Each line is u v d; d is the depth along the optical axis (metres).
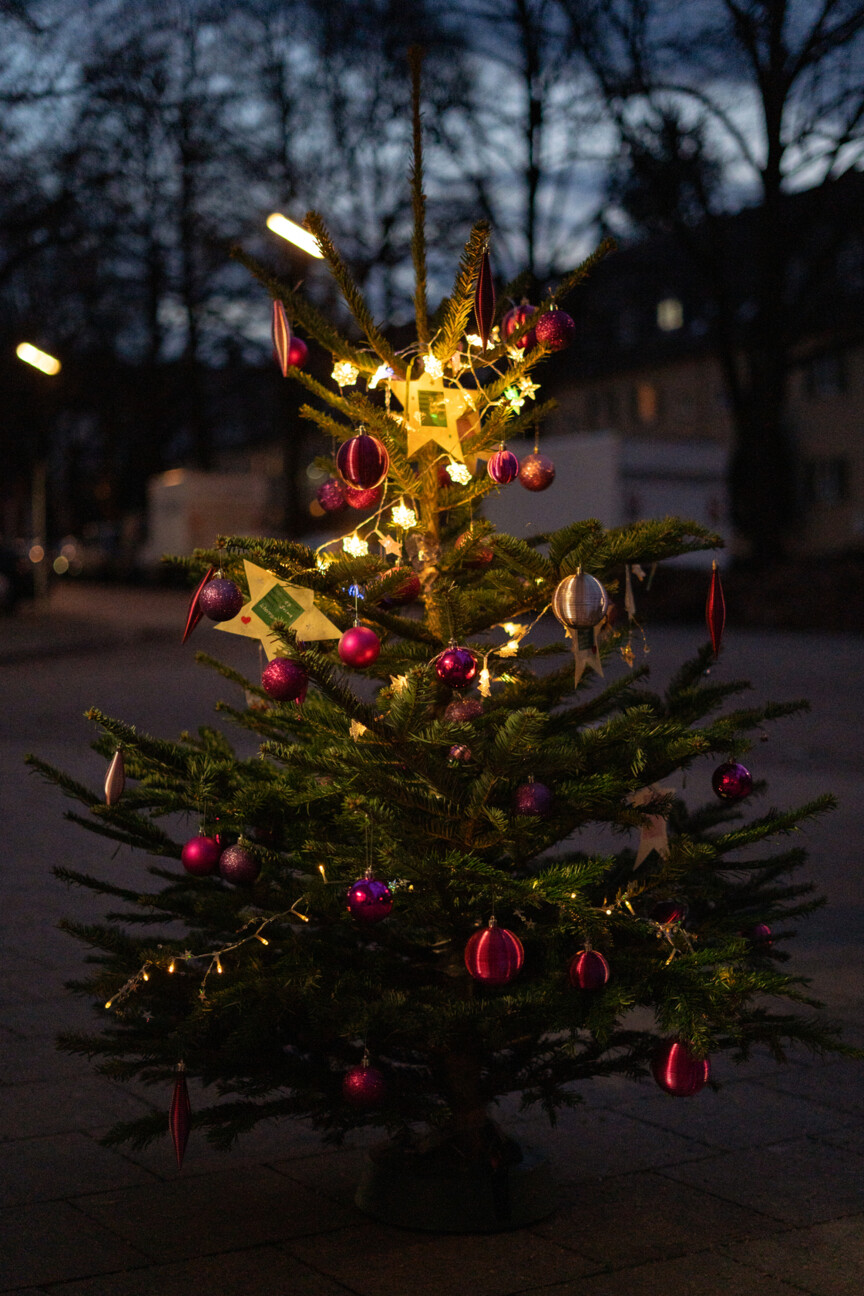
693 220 28.78
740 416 31.66
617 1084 4.76
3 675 19.98
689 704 3.62
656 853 3.73
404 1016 3.14
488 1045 3.30
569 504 32.75
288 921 3.46
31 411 44.25
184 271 32.81
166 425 52.56
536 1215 3.57
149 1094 4.53
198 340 41.47
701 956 3.17
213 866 3.26
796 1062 4.96
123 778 3.22
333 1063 3.69
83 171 22.08
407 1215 3.52
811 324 32.34
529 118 26.17
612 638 3.67
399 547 3.46
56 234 23.05
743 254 31.94
